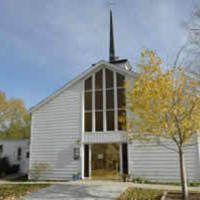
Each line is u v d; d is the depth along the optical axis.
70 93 18.72
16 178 20.41
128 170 16.36
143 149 16.27
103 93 18.03
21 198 11.55
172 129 10.81
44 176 18.12
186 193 10.61
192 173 15.07
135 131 11.83
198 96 10.70
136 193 11.87
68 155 17.81
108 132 17.23
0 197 11.76
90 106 18.14
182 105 10.77
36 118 19.20
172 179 15.39
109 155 17.09
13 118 43.50
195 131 10.83
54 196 11.69
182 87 10.89
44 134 18.73
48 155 18.31
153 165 15.92
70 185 14.17
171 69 11.03
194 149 15.21
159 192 12.02
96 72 18.55
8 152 27.66
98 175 17.03
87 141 17.55
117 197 11.24
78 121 18.06
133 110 11.30
